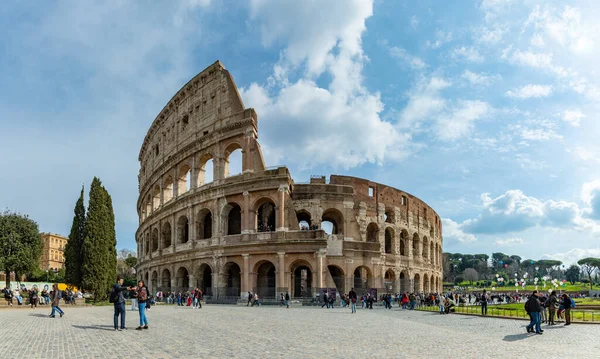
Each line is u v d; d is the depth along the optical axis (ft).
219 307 203.31
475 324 134.10
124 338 81.71
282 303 222.07
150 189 351.05
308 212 266.36
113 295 96.07
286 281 232.53
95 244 238.27
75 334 87.04
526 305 110.73
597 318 151.64
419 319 153.99
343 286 251.80
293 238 236.02
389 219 319.27
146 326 96.73
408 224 331.16
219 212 256.93
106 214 246.27
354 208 292.61
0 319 121.80
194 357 63.21
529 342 90.58
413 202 344.08
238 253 243.81
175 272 282.97
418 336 96.12
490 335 102.73
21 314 142.20
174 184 299.79
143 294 97.35
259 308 196.44
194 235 268.82
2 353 64.95
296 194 267.18
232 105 266.57
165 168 313.32
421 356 68.23
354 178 297.94
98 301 235.20
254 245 239.50
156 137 348.79
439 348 77.61
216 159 266.98
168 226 316.60
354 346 77.51
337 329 107.24
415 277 343.05
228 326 108.58
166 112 327.06
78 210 249.55
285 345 76.84
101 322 113.50
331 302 212.02
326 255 244.22
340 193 270.67
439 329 115.24
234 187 251.19
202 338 83.71
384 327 116.26
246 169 251.19
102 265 237.86
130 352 66.49
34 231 296.51
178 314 148.36
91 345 72.84
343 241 258.78
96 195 244.42
